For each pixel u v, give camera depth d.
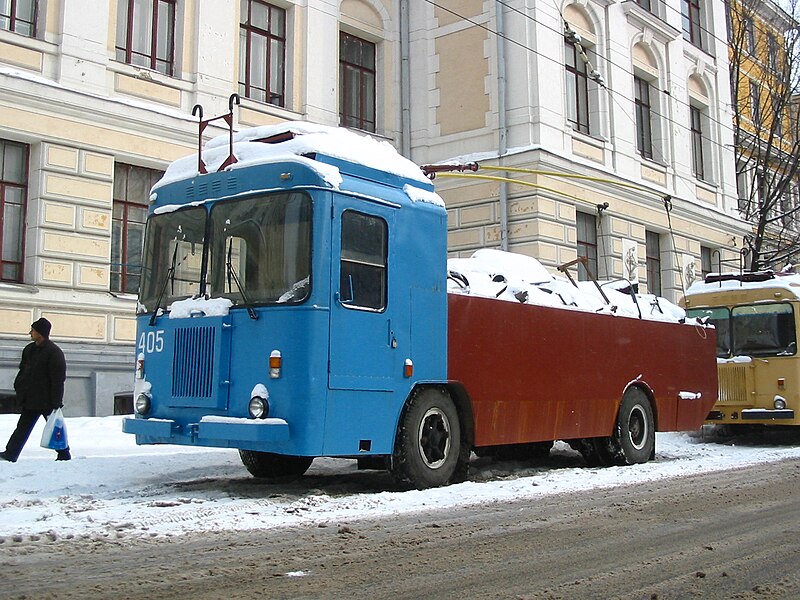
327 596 4.52
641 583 4.97
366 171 8.20
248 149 8.23
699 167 28.53
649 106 25.95
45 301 14.48
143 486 8.78
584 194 21.62
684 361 13.11
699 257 26.91
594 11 23.22
